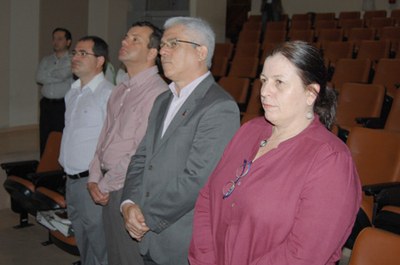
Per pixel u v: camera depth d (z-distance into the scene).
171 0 9.95
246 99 4.73
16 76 6.34
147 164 1.86
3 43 6.17
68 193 2.63
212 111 1.74
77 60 2.58
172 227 1.79
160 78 2.22
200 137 1.72
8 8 6.18
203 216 1.49
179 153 1.77
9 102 6.32
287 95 1.27
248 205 1.29
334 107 1.34
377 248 1.39
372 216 2.37
